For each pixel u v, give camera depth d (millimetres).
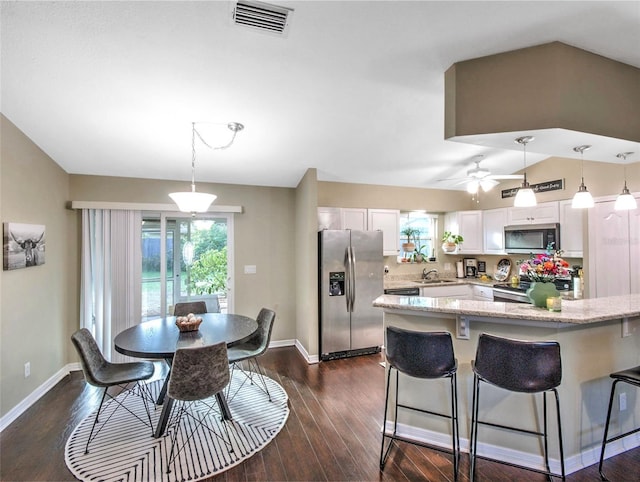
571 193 3965
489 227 5020
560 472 2021
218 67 2109
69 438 2389
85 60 2025
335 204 4777
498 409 2188
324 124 2938
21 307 2805
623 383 2293
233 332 2752
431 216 5602
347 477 1993
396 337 2096
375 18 1684
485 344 1920
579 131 1866
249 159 3678
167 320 3168
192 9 1651
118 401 2982
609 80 1970
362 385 3309
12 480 1965
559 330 2068
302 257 4332
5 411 2578
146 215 4133
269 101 2529
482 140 2072
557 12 1612
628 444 2301
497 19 1673
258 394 3096
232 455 2189
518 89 1892
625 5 1550
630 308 2229
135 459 2150
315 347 4004
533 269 2307
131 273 3910
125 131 2928
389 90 2422
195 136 3066
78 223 3773
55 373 3391
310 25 1743
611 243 3547
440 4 1585
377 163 4012
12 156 2688
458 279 5383
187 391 2146
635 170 3359
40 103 2463
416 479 1979
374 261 4293
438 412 2332
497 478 1996
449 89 2098
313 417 2680
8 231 2602
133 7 1646
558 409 1886
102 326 3777
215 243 4449
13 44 1880
